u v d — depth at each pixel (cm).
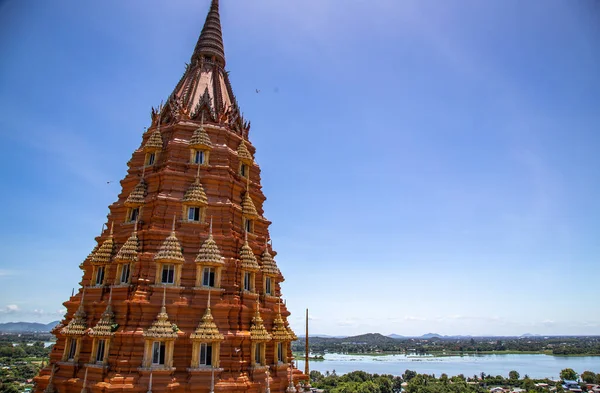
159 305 4125
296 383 5159
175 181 4850
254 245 5078
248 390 4062
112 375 3812
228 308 4281
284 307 5534
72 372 4172
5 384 14188
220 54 6425
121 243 4719
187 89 5797
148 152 5278
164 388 3762
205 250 4384
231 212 4903
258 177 5847
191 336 3991
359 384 19425
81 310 4425
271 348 4762
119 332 3981
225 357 4141
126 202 4834
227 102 5975
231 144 5488
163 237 4519
